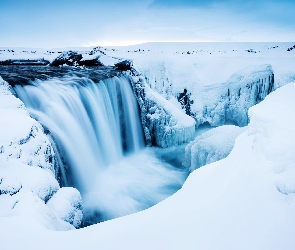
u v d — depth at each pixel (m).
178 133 13.69
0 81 7.98
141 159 12.73
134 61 15.93
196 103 16.41
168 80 16.55
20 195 4.02
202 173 4.34
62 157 8.49
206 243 2.30
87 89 11.09
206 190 3.44
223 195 3.02
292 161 2.90
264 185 2.82
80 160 9.41
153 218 2.99
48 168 5.55
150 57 16.78
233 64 17.64
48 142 6.13
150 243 2.46
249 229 2.33
